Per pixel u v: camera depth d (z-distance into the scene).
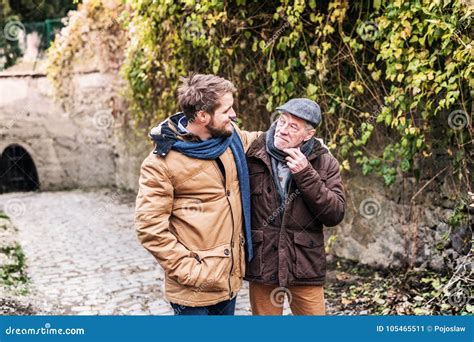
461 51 3.39
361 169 4.96
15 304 4.49
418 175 4.39
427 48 3.79
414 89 3.68
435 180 4.27
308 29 4.59
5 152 12.86
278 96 4.94
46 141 12.66
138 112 8.81
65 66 11.55
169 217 2.48
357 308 4.05
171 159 2.40
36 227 8.27
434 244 4.33
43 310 4.44
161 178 2.39
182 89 2.42
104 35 10.41
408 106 4.16
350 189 5.08
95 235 7.49
